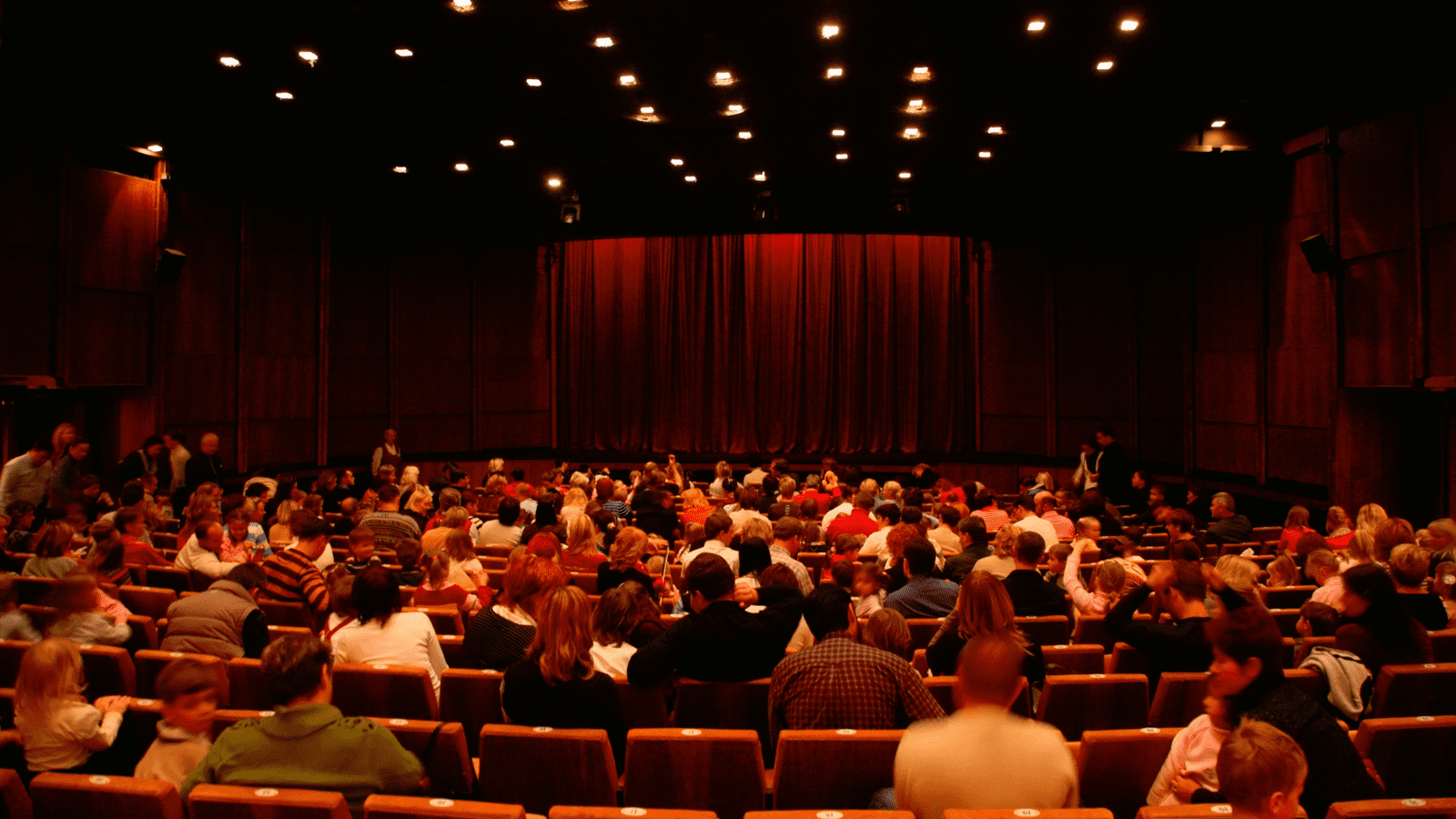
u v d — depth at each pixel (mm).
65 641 2977
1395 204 9102
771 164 12578
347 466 14492
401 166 12391
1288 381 11047
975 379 16953
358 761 2420
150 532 7586
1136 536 7359
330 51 8500
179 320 11828
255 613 4016
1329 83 9031
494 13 7812
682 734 2699
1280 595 5105
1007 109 10195
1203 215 12805
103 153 10773
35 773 2922
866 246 17641
